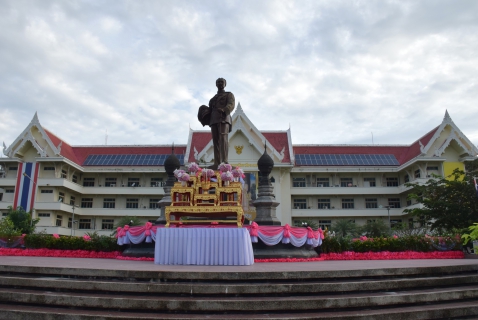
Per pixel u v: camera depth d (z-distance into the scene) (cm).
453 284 865
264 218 1587
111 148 5281
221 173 1262
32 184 4466
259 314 662
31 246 1759
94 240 1658
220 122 1559
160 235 1098
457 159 4641
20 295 711
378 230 4078
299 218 4794
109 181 4969
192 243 1091
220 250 1088
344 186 4881
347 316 648
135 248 1452
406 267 891
